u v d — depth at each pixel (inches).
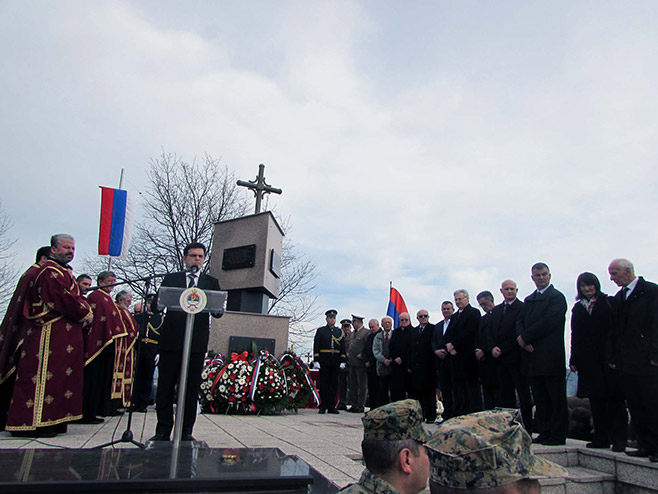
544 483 187.9
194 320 199.2
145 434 222.2
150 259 803.4
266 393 355.3
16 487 86.4
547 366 231.5
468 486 46.9
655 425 195.9
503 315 268.5
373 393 404.2
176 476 97.5
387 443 66.7
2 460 107.4
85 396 257.8
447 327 313.1
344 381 500.1
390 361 360.5
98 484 90.5
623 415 213.8
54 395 201.0
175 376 195.9
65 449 125.3
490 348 269.7
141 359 348.8
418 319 343.0
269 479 100.1
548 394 236.4
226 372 351.9
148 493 92.9
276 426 279.9
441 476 49.5
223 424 279.3
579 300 237.9
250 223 481.4
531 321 241.1
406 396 360.8
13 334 208.7
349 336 470.0
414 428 67.7
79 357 213.3
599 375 220.8
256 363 357.7
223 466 109.3
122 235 424.8
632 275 210.5
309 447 199.8
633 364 199.0
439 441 51.1
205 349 201.2
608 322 224.2
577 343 232.8
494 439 48.8
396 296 589.0
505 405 262.1
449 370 317.7
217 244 496.1
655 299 197.8
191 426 194.9
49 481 88.7
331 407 409.7
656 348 193.5
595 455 211.6
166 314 200.4
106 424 260.4
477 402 291.4
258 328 433.4
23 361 200.4
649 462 191.0
